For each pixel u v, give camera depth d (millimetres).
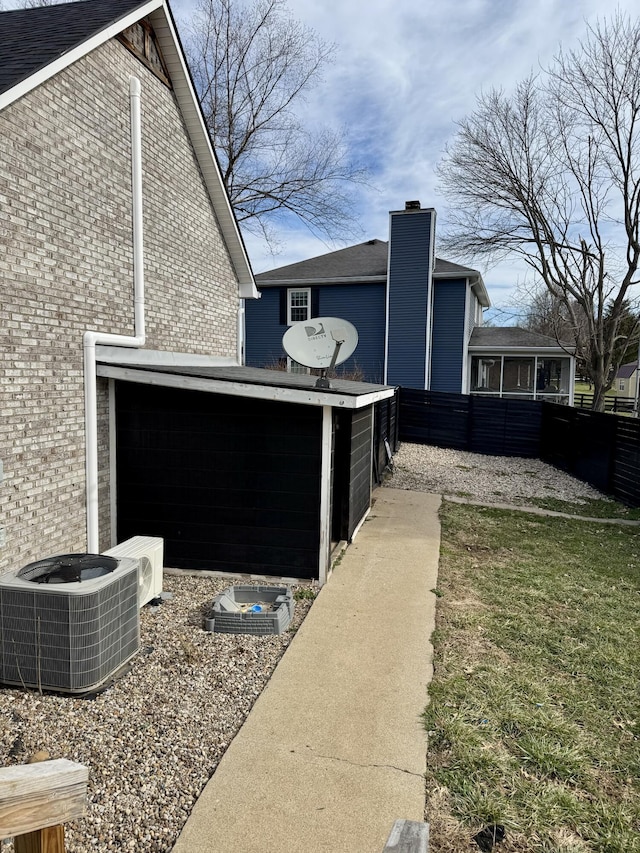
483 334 22203
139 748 3107
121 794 2756
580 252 19578
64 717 3355
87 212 5543
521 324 39938
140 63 6594
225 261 9672
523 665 4148
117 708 3471
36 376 4875
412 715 3480
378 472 11000
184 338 8102
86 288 5574
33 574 3814
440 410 16328
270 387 5395
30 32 5848
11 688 3658
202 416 5914
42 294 4922
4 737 3145
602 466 11383
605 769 3033
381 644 4426
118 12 6039
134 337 6430
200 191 8531
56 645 3562
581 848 2502
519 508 9719
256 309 22500
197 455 5961
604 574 6344
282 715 3453
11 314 4547
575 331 20500
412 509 9180
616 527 8625
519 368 21016
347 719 3424
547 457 14695
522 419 15195
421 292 20234
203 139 8094
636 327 19547
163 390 5980
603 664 4195
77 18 6203
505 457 15227
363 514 8219
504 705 3598
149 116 6855
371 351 21391
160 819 2615
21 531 4734
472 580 5965
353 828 2578
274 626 4598
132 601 4070
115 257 6074
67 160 5203
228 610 4809
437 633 4625
